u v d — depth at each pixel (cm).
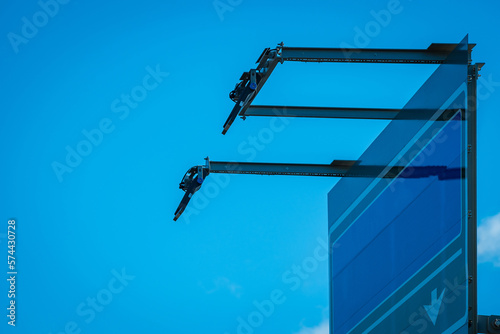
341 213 2758
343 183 2744
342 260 2747
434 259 2055
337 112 3172
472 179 1909
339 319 2769
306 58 2777
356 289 2616
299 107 3177
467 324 1881
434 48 2711
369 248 2500
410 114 2220
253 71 2864
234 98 2972
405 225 2238
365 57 2753
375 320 2448
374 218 2461
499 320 1867
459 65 1952
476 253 1889
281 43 2803
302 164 3381
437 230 2044
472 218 1897
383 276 2392
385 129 2394
